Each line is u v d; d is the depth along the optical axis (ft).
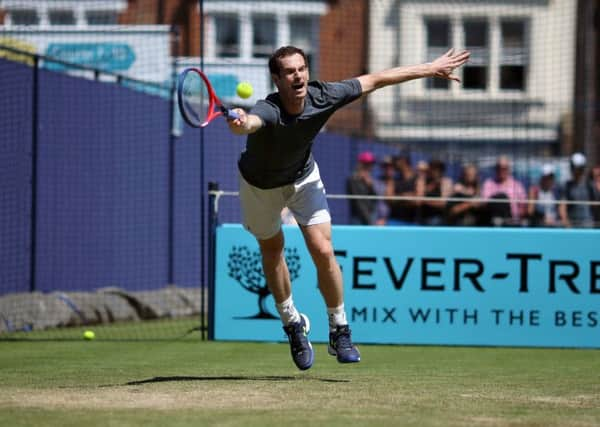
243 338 77.20
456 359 67.05
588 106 185.06
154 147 110.63
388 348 74.08
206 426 37.65
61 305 91.86
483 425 38.60
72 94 97.86
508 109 198.18
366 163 126.82
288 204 49.67
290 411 41.34
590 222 127.95
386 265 76.02
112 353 68.95
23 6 167.22
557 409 43.19
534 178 166.61
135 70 114.62
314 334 76.28
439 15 195.52
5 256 88.58
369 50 192.03
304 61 45.80
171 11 176.65
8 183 88.89
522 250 75.46
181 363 62.54
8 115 88.89
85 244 99.96
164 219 112.78
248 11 184.65
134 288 108.27
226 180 120.67
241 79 119.03
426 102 194.70
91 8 172.55
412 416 40.45
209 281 77.66
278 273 51.39
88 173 100.27
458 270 75.82
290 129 46.24
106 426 37.65
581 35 197.47
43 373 56.24
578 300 75.41
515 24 199.62
